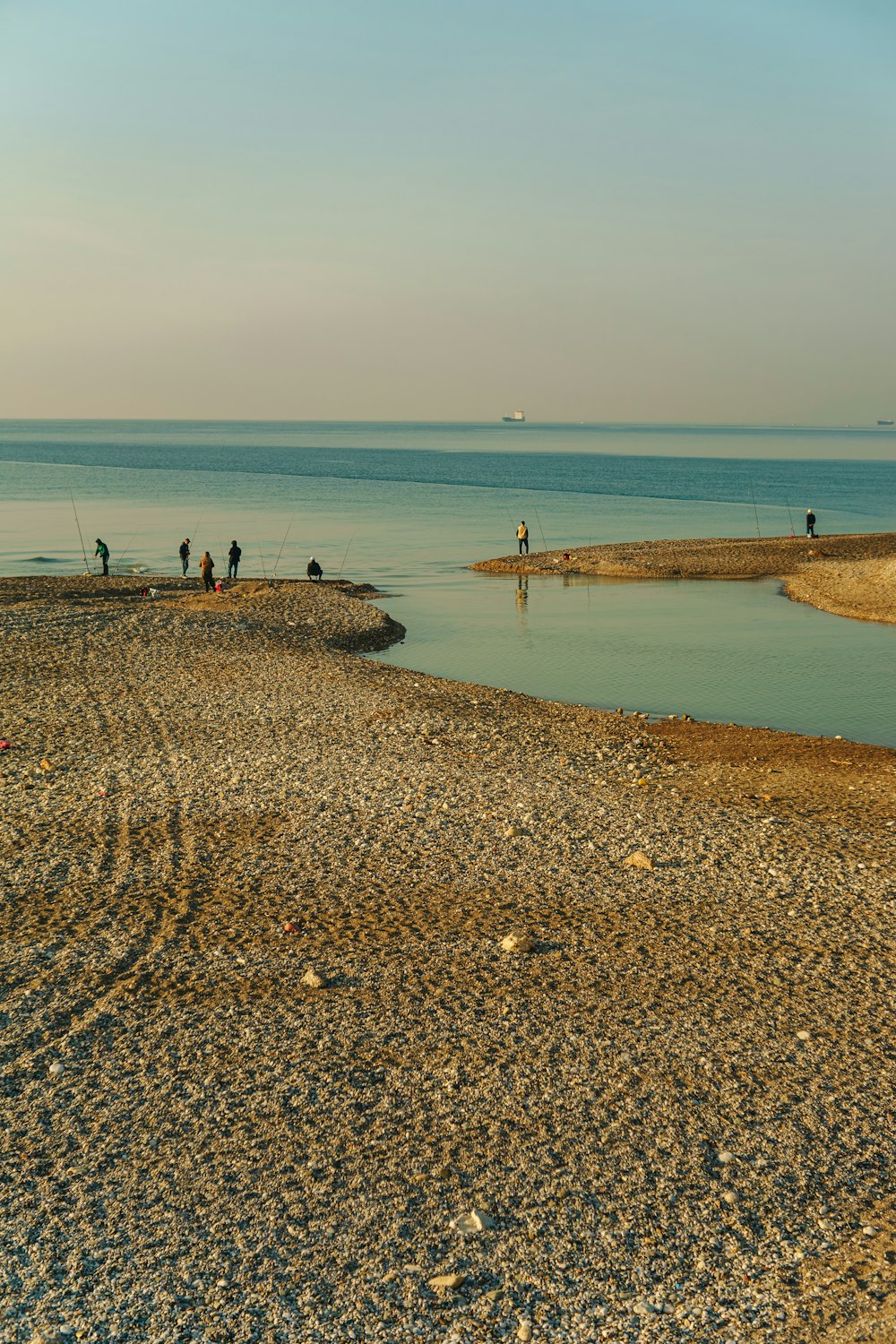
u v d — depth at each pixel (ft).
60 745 70.38
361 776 64.03
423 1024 35.35
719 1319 23.52
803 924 43.75
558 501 363.56
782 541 216.13
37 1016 35.47
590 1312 23.65
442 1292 24.00
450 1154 28.73
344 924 43.01
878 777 67.82
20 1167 27.99
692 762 72.08
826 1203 27.25
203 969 39.01
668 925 43.52
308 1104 30.83
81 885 46.60
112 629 116.98
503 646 123.44
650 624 139.44
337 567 197.57
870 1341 22.84
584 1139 29.53
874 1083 32.42
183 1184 27.37
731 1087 32.14
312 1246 25.29
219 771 64.54
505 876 48.32
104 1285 23.98
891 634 131.03
